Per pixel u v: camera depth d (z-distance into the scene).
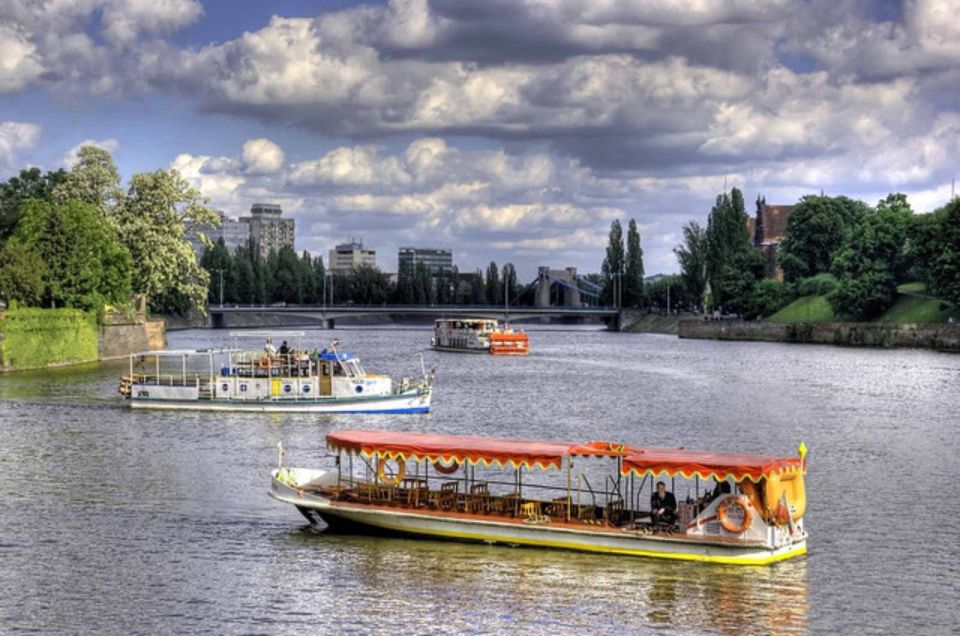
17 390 123.94
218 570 52.53
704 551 53.25
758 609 47.59
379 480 62.03
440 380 156.12
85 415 104.44
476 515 56.66
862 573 52.25
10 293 155.25
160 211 182.00
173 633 44.84
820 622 46.28
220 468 76.94
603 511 57.34
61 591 49.62
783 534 53.66
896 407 117.12
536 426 103.19
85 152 180.00
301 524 60.56
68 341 160.62
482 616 46.75
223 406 108.12
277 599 48.66
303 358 110.31
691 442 93.50
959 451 86.69
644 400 126.81
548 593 49.31
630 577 51.34
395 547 55.97
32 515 62.59
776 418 108.56
